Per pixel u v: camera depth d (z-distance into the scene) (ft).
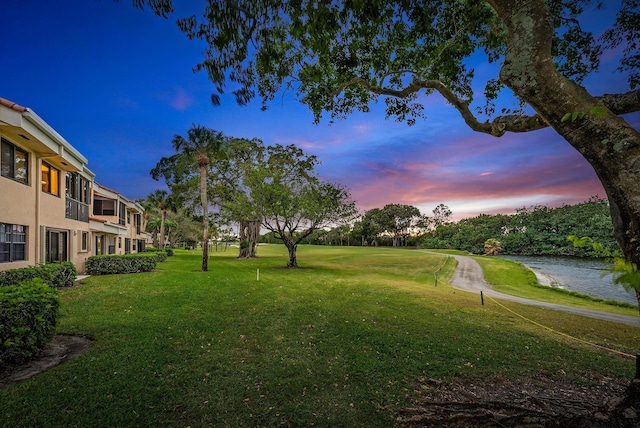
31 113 33.37
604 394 15.90
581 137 8.00
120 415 12.51
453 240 267.39
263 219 89.92
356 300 39.55
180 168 122.21
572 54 21.70
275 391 14.97
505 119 13.70
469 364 19.01
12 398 13.46
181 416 12.70
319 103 26.20
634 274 5.97
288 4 16.56
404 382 16.26
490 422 10.59
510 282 84.84
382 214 326.65
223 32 15.98
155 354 18.89
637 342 25.88
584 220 175.52
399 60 24.43
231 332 24.29
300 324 27.20
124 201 92.68
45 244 43.93
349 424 12.33
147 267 66.54
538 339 24.98
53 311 19.17
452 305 38.06
